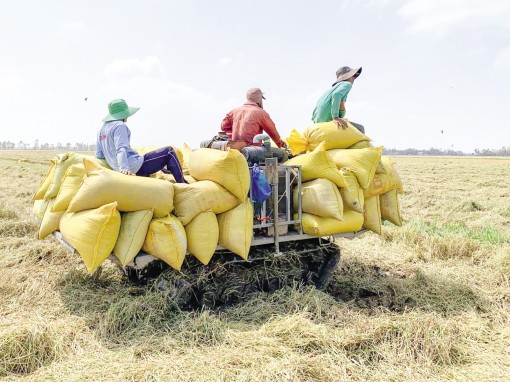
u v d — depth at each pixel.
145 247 3.75
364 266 5.77
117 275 5.01
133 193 3.64
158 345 3.39
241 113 4.98
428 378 3.07
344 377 3.01
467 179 22.55
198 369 3.02
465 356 3.36
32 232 7.23
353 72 5.27
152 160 4.25
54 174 4.51
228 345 3.40
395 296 4.62
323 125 5.03
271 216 4.46
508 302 4.55
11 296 4.36
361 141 5.09
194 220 3.90
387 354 3.33
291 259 4.69
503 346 3.53
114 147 4.19
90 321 3.74
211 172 4.00
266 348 3.29
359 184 4.75
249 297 4.37
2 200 11.26
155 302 3.92
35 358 3.14
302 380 2.96
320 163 4.46
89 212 3.62
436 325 3.64
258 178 4.23
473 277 5.23
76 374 2.96
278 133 5.10
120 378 2.91
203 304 4.19
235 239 3.98
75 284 4.61
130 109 4.45
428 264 5.88
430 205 12.05
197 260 4.27
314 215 4.50
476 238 7.15
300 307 4.09
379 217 5.09
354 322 3.84
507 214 10.16
